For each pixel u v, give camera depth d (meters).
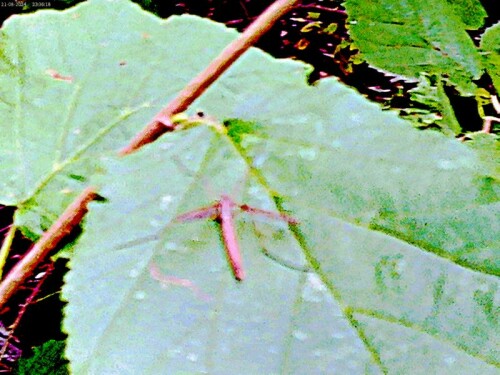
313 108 0.18
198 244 0.16
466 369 0.15
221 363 0.15
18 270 0.19
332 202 0.17
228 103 0.19
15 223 0.21
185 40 0.23
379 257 0.16
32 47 0.23
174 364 0.15
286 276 0.16
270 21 0.21
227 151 0.17
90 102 0.23
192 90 0.19
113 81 0.23
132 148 0.18
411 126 0.17
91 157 0.22
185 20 0.24
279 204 0.17
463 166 0.17
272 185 0.17
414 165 0.17
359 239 0.16
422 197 0.16
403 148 0.17
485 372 0.15
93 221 0.17
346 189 0.17
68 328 0.15
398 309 0.15
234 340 0.15
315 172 0.17
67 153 0.22
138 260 0.16
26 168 0.22
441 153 0.17
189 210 0.17
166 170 0.17
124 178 0.17
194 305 0.16
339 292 0.16
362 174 0.17
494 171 0.17
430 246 0.16
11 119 0.22
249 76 0.20
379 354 0.15
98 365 0.15
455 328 0.15
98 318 0.15
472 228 0.16
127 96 0.23
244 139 0.17
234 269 0.16
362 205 0.16
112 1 0.24
